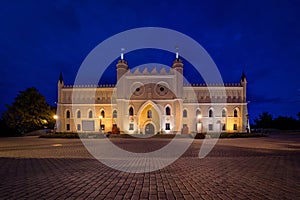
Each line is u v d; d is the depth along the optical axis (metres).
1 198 6.00
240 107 53.16
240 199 5.98
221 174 8.93
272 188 6.95
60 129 53.69
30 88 51.84
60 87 55.25
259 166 10.65
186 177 8.44
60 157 13.86
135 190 6.75
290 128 67.00
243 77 54.38
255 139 33.25
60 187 7.04
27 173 9.03
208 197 6.13
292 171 9.46
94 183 7.52
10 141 29.86
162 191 6.66
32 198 6.02
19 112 49.50
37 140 31.98
